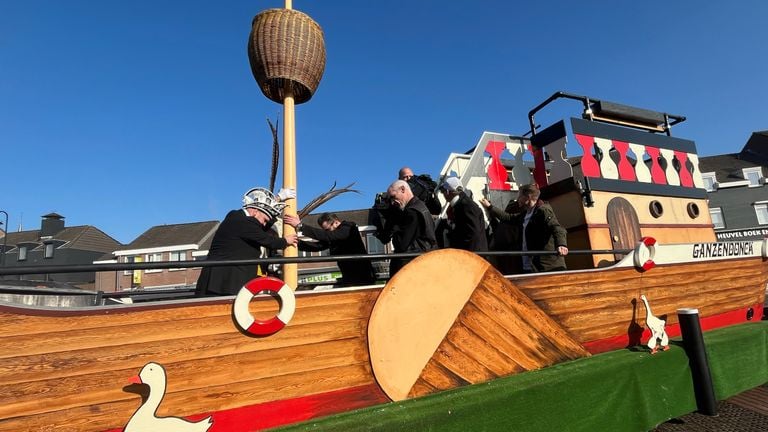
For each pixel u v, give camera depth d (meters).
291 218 3.11
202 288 2.81
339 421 2.32
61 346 1.93
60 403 1.91
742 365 4.30
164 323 2.14
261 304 2.38
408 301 2.84
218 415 2.21
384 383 2.66
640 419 3.38
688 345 3.94
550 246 3.84
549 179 5.52
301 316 2.48
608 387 3.27
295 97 3.47
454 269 3.05
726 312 4.86
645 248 4.09
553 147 4.91
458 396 2.70
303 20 3.29
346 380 2.56
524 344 3.28
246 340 2.32
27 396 1.85
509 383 2.94
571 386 3.06
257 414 2.30
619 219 4.72
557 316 3.51
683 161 5.59
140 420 1.99
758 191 31.17
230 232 2.88
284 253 3.10
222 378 2.24
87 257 33.47
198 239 29.41
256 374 2.32
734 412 4.05
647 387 3.51
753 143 37.03
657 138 5.42
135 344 2.07
